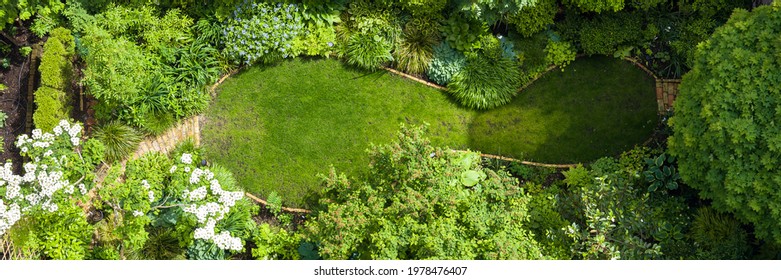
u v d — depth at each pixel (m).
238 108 12.88
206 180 10.69
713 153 10.36
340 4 12.96
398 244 10.29
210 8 12.84
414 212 10.27
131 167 10.77
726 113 10.05
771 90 9.86
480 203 10.66
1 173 10.32
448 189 10.62
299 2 12.92
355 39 12.81
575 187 11.98
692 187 10.98
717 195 10.47
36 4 12.09
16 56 12.88
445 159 11.07
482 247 10.12
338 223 10.45
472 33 12.69
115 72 11.90
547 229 11.33
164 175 11.23
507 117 12.80
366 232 10.67
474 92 12.59
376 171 11.17
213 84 12.94
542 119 12.78
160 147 12.48
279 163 12.63
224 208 10.64
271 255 11.86
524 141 12.68
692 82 10.77
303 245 11.67
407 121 12.81
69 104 12.34
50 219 10.80
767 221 10.04
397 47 12.81
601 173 11.84
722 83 10.22
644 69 12.92
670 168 11.75
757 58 10.09
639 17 12.83
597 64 12.95
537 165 12.52
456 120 12.80
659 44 12.91
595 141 12.64
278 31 12.65
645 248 10.92
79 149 11.78
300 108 12.91
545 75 12.95
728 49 10.38
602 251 10.77
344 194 11.27
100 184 12.05
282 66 12.99
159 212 11.58
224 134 12.73
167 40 12.56
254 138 12.74
